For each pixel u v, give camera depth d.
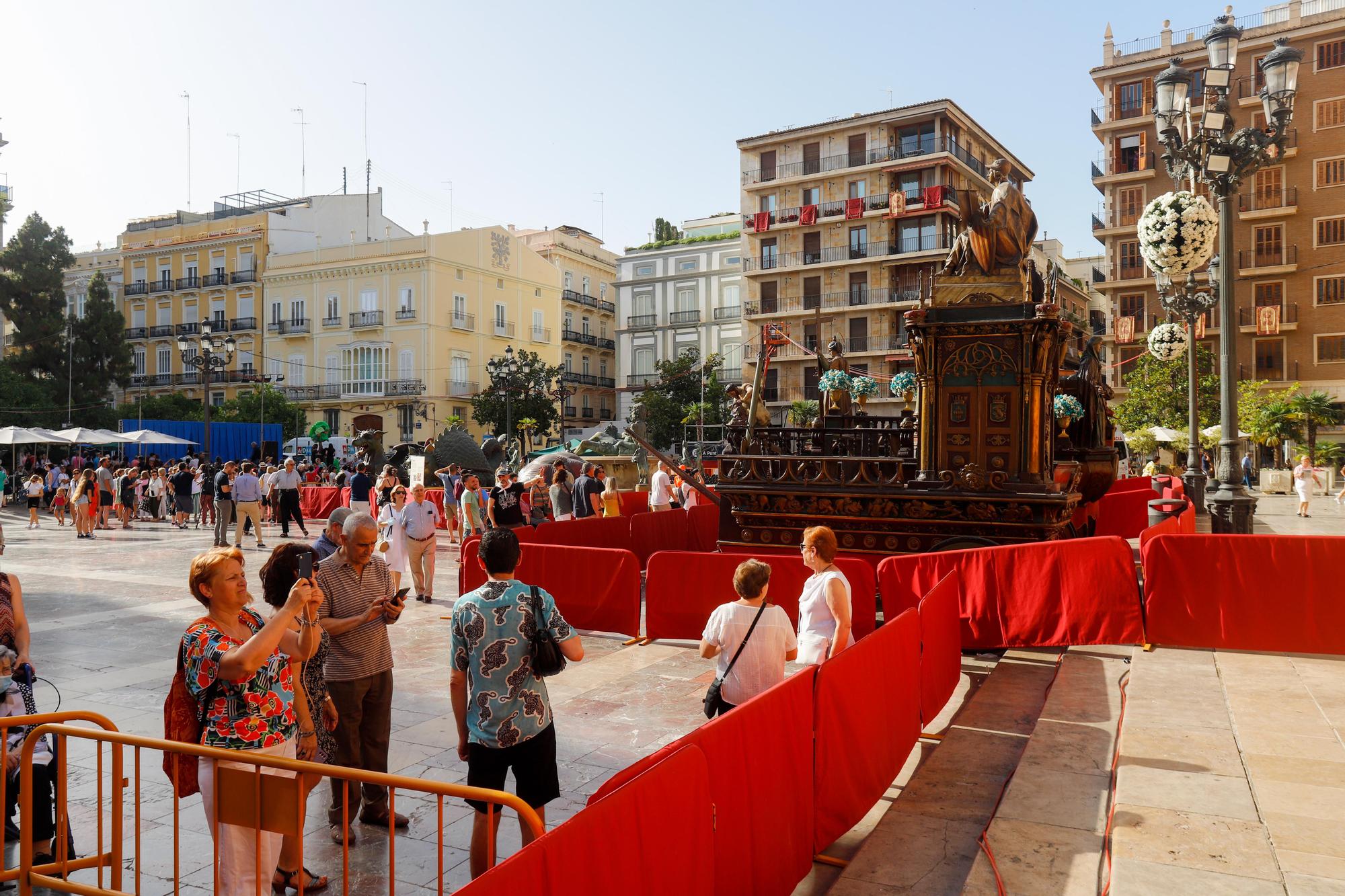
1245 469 34.16
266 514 23.84
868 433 12.48
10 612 4.47
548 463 19.94
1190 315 16.02
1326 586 7.12
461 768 5.41
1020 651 7.73
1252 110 45.19
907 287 52.38
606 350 70.12
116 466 30.20
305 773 2.93
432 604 11.19
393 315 53.41
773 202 56.88
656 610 8.89
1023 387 9.18
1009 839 4.08
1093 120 51.44
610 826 2.54
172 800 4.96
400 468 25.72
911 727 5.33
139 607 10.76
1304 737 5.18
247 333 56.84
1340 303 43.34
